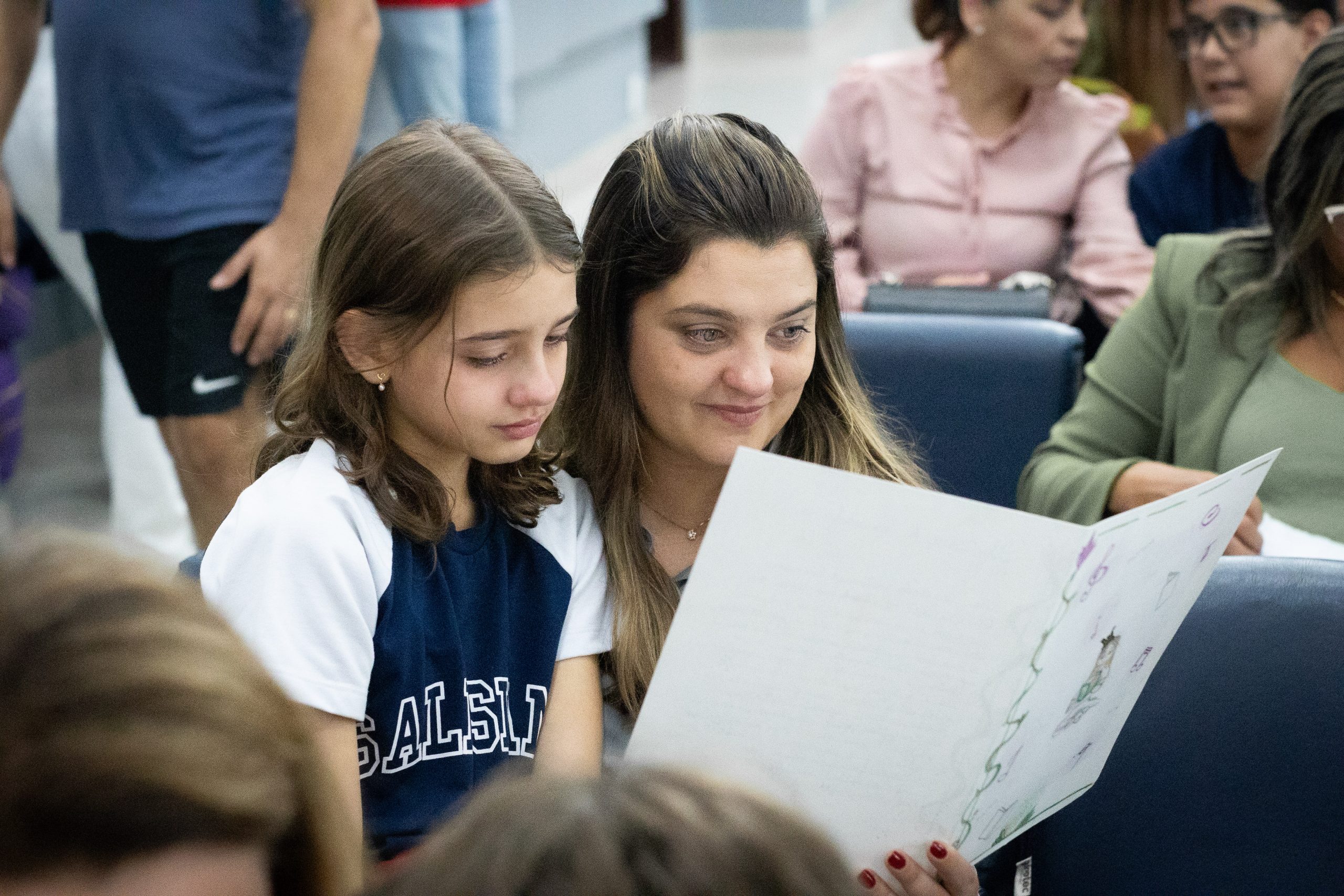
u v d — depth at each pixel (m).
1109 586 1.21
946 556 1.11
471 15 4.43
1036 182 3.42
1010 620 1.15
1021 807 1.39
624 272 1.54
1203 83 3.23
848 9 17.28
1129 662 1.37
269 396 1.73
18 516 4.18
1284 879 1.54
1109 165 3.44
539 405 1.41
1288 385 2.28
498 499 1.53
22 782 0.61
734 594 1.13
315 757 0.74
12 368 3.59
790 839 0.63
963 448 2.51
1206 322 2.35
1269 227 2.30
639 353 1.56
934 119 3.43
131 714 0.63
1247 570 1.57
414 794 1.42
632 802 0.64
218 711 0.66
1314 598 1.54
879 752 1.22
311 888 0.75
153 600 0.68
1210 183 3.38
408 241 1.36
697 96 11.73
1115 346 2.49
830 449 1.71
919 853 1.29
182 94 2.97
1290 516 2.24
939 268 3.46
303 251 2.97
